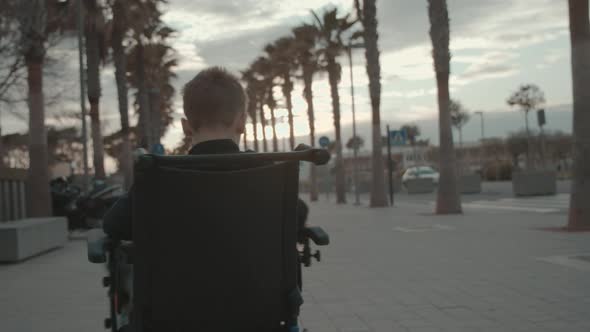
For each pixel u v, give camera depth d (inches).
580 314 200.5
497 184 1598.2
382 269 312.8
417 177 1571.1
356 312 216.2
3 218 581.3
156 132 1413.6
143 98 1131.3
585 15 444.8
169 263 77.8
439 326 192.1
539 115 1035.3
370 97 1011.9
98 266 372.5
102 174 918.4
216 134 86.0
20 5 573.3
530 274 279.9
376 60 1003.9
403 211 864.3
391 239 462.6
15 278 327.6
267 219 81.0
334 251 396.5
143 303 78.4
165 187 76.2
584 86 449.1
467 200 1048.2
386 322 200.1
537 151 2404.0
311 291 258.7
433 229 531.5
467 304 221.9
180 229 77.3
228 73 90.0
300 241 97.1
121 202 84.0
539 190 1040.8
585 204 456.4
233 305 79.7
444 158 743.1
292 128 1774.1
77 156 1830.7
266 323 82.7
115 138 2133.4
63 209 618.2
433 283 266.7
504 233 466.6
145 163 73.1
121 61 1008.9
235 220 78.4
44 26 578.2
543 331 181.3
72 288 291.0
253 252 79.9
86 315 227.6
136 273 78.3
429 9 754.2
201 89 86.1
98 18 870.4
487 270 295.3
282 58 1728.6
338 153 1278.3
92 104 911.7
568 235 428.1
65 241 509.0
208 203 77.3
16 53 699.4
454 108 2554.1
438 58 742.5
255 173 79.5
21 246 389.1
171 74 1460.4
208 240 77.8
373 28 997.8
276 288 82.9
